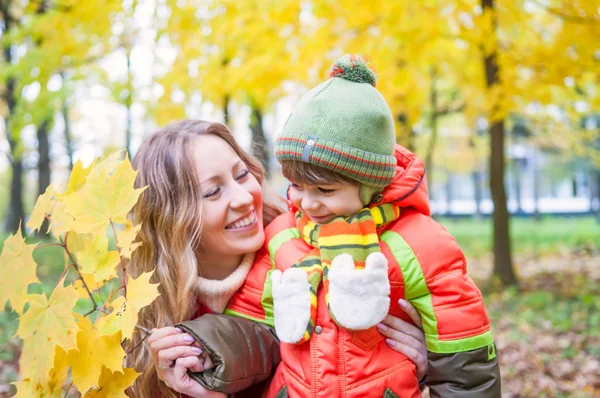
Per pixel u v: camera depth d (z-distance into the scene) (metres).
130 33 6.47
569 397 4.25
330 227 1.48
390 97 5.40
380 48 4.73
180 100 6.06
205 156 1.64
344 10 4.46
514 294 7.23
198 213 1.60
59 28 5.66
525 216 26.34
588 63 4.87
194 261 1.61
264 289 1.65
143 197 1.66
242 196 1.63
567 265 9.80
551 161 23.36
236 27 4.87
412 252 1.46
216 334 1.48
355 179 1.42
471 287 1.47
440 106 12.62
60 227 1.34
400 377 1.46
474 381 1.41
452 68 6.96
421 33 4.45
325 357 1.44
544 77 5.14
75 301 1.21
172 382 1.49
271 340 1.61
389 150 1.48
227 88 5.12
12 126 6.64
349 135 1.41
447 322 1.43
